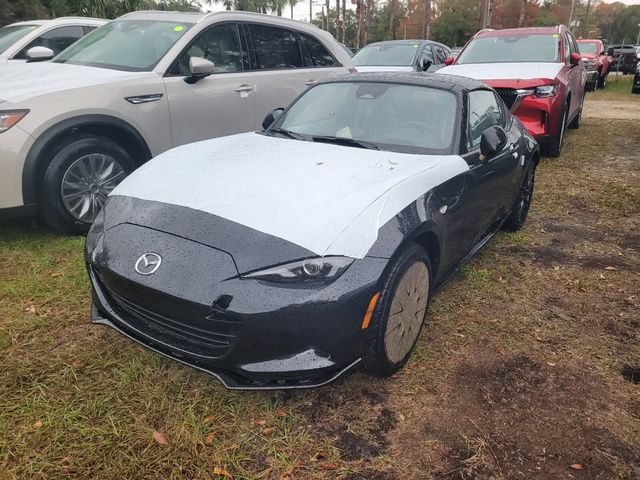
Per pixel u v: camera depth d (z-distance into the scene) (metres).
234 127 5.72
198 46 5.43
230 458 2.34
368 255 2.50
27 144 4.09
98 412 2.56
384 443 2.47
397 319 2.75
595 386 2.95
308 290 2.35
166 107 5.03
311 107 4.11
